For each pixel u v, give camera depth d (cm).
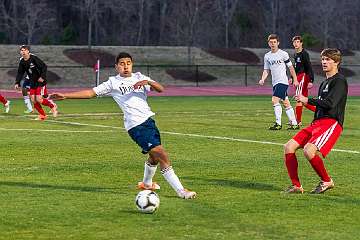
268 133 4175
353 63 15050
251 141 3747
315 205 2127
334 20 17950
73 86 11969
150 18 18912
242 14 18438
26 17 15338
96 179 2562
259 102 7294
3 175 2634
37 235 1769
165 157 2239
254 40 18400
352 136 4028
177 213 2008
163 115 5531
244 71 13475
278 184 2480
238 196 2256
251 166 2877
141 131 2253
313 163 2289
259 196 2258
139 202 2002
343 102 2314
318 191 2311
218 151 3338
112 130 4312
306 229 1842
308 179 2584
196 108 6375
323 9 17462
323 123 2303
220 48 15088
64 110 6091
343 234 1794
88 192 2308
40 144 3572
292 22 19125
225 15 17150
